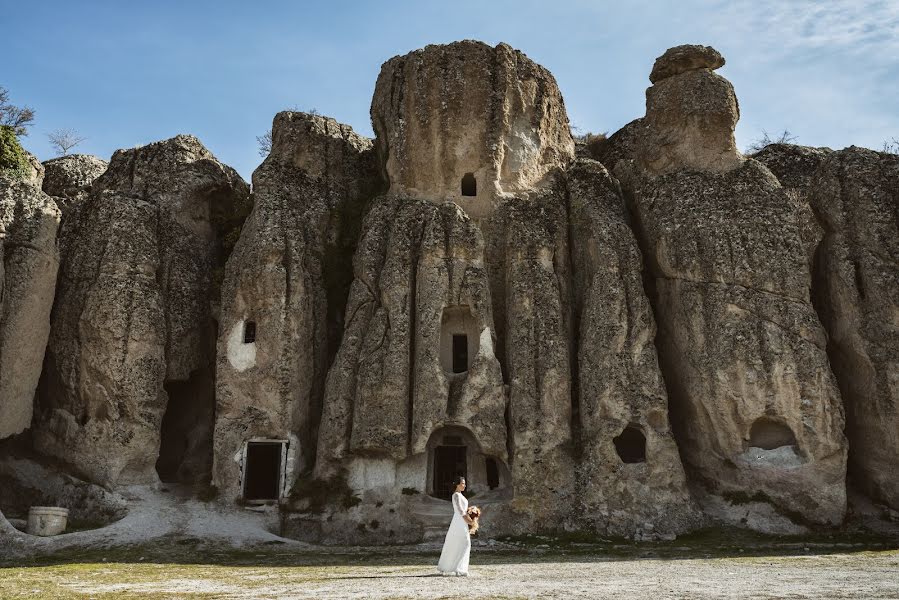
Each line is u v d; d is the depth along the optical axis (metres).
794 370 28.42
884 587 13.91
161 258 34.19
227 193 38.06
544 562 20.89
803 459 28.09
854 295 29.84
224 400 30.92
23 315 29.62
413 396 29.44
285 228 33.12
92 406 30.59
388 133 35.75
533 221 32.94
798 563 19.61
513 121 35.69
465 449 30.09
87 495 29.27
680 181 32.38
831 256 31.02
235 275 32.47
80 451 30.20
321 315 33.16
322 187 35.66
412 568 19.08
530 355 29.94
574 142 40.28
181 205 35.84
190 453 33.66
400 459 28.72
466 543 16.89
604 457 28.25
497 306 32.56
